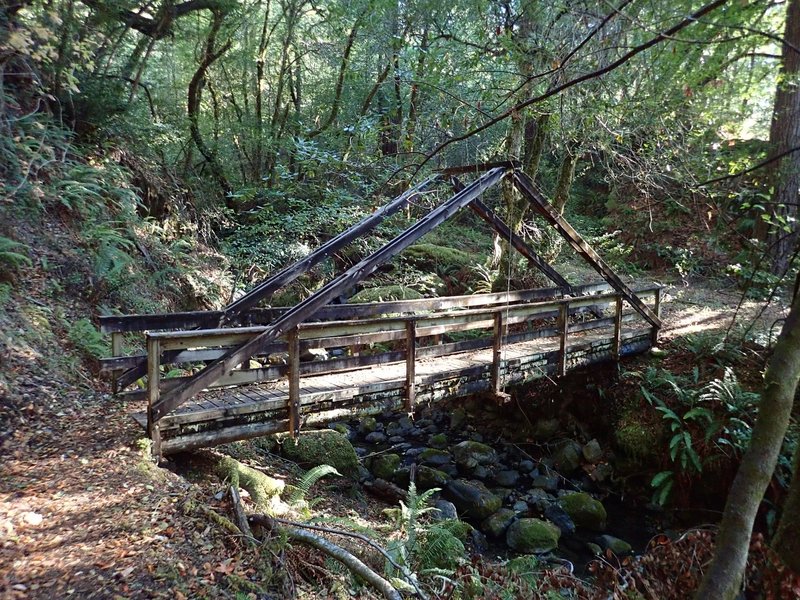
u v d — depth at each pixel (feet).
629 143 23.99
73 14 27.22
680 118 18.20
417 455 25.57
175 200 34.63
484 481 24.11
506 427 28.60
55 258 23.17
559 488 24.02
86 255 24.54
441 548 14.78
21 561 9.46
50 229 24.17
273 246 35.81
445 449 26.27
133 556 9.98
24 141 24.22
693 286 38.50
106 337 21.43
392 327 18.12
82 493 11.98
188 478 14.71
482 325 20.75
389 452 25.88
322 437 21.71
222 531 11.21
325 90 46.34
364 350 31.17
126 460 13.52
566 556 19.33
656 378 25.20
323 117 46.98
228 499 12.51
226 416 14.85
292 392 15.70
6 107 24.00
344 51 43.62
